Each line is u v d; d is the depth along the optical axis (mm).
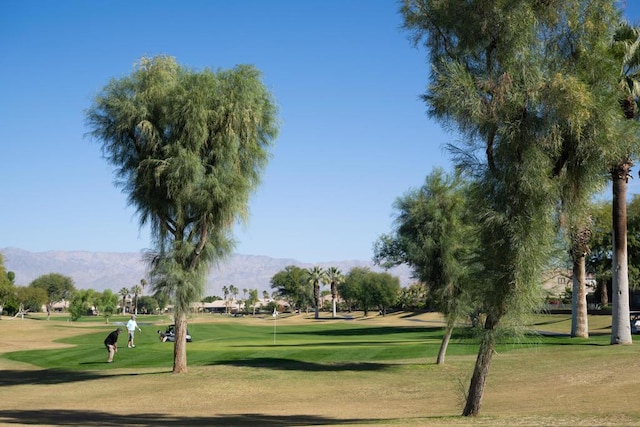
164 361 35469
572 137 15836
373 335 63281
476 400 16656
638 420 14266
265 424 17344
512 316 16078
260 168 29656
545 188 15648
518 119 15906
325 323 106750
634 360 26016
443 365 31172
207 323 102625
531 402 19531
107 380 28484
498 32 16031
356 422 17172
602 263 72125
